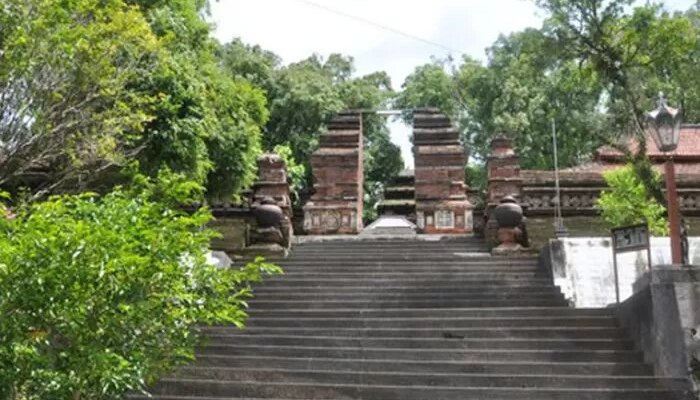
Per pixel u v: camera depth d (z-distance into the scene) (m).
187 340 6.51
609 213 16.55
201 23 18.59
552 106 34.66
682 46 19.45
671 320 8.91
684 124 29.02
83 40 11.57
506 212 16.73
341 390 8.72
